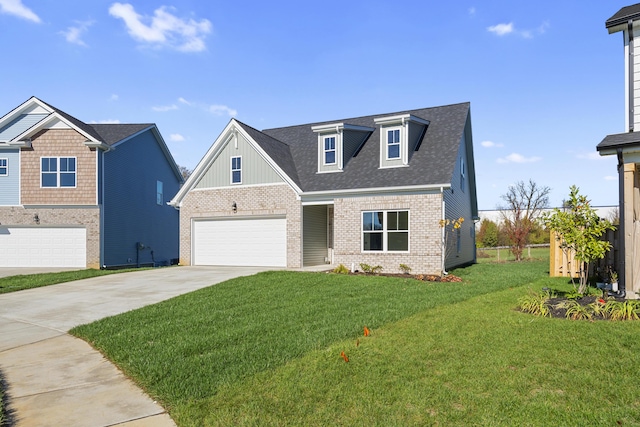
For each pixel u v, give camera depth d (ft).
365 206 56.34
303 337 23.25
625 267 31.04
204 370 18.70
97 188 70.64
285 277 46.47
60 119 70.85
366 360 19.31
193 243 69.00
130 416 15.15
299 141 74.69
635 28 34.71
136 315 30.27
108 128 84.89
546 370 17.46
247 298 35.09
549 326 23.72
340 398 15.61
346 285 41.04
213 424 13.99
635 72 34.53
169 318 29.22
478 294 36.11
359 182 57.62
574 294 30.94
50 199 70.74
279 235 62.95
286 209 61.67
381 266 54.29
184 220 69.36
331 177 61.31
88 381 18.70
